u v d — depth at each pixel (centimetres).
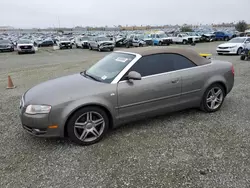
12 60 1742
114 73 366
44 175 270
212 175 261
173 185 247
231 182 249
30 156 312
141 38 2883
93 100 329
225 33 3706
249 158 292
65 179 262
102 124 346
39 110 313
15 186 253
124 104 354
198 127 386
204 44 3048
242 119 414
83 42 2930
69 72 1039
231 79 460
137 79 344
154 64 382
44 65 1370
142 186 247
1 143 350
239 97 543
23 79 898
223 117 425
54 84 370
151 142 340
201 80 419
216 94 448
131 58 377
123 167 281
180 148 321
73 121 324
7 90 703
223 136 352
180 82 396
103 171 274
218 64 446
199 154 304
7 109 510
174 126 393
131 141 345
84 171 276
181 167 278
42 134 319
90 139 340
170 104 397
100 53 2239
